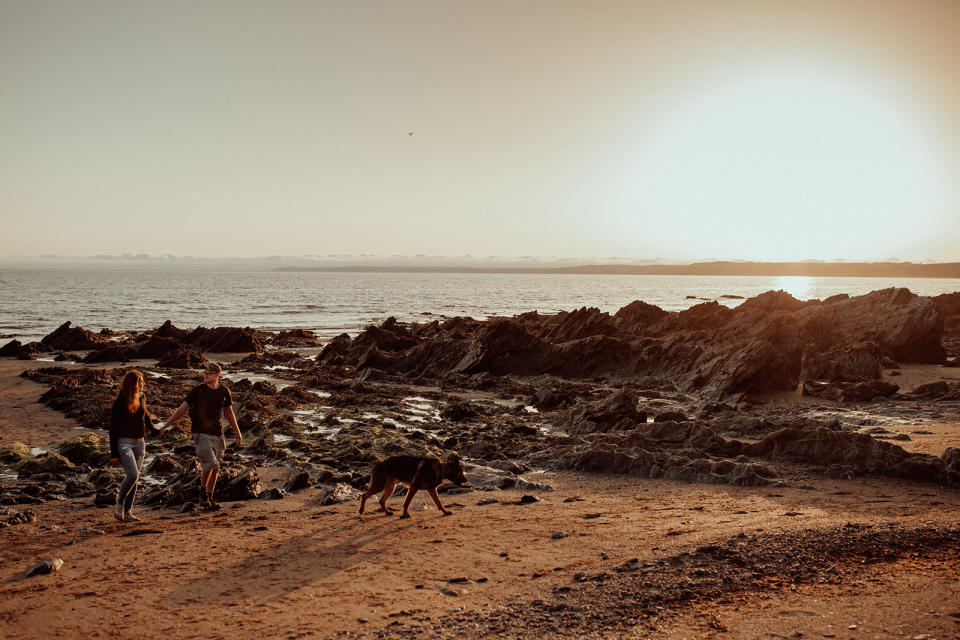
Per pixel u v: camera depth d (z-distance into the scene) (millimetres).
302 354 44438
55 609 6504
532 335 35656
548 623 5797
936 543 7570
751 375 27188
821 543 7730
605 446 15188
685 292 183750
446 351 36219
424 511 10672
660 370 32312
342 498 11656
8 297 112188
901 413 22734
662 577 6844
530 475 13961
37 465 14086
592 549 8219
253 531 9383
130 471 9867
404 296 141125
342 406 24328
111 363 38062
